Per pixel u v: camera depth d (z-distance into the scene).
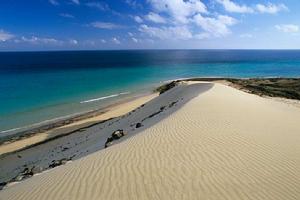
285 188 6.95
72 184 7.76
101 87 58.91
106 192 7.02
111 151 10.38
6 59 193.75
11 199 7.82
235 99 23.11
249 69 103.25
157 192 6.81
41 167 15.59
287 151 9.59
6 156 20.78
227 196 6.55
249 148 9.80
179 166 8.27
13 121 31.53
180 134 11.84
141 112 28.22
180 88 36.78
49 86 59.69
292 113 18.20
